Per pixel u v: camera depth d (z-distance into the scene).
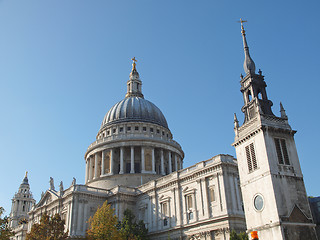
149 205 76.88
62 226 67.44
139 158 100.06
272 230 41.50
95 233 63.47
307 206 44.06
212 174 64.75
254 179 46.06
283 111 50.09
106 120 112.00
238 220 60.00
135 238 63.88
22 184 166.38
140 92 124.81
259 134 46.75
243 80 53.75
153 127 107.81
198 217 64.94
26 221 133.88
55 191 90.00
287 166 45.50
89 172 103.50
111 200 81.88
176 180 71.31
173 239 67.88
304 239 41.25
